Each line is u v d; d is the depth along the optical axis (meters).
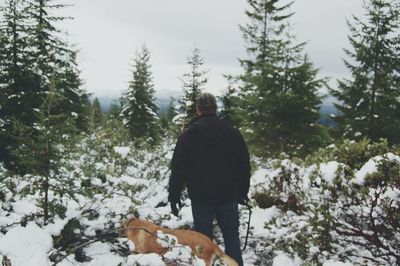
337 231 4.69
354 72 20.39
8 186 4.92
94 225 4.91
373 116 19.48
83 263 4.29
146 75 30.83
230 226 4.15
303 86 17.73
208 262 3.69
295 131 17.62
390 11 19.72
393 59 19.94
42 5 13.57
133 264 3.52
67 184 5.27
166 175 7.63
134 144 12.31
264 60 24.66
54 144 4.60
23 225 4.56
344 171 5.42
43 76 10.10
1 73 9.65
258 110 18.48
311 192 5.82
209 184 4.05
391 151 6.36
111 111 39.75
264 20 25.62
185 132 4.14
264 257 5.12
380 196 4.99
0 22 9.96
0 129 8.01
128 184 6.47
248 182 4.34
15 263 3.60
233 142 4.13
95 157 8.27
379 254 4.53
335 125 21.30
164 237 3.83
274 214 6.14
